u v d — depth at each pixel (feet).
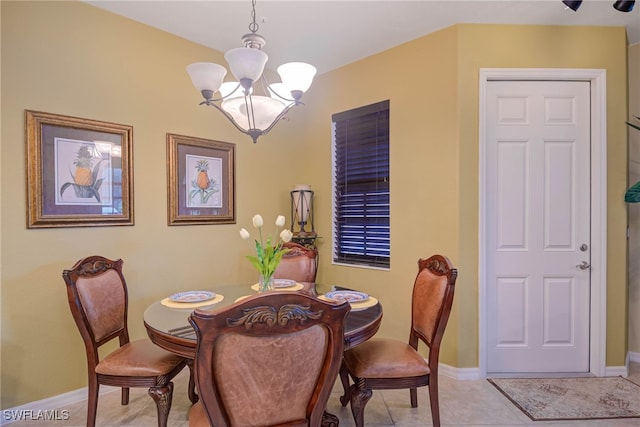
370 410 7.16
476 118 8.54
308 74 6.08
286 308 3.50
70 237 7.34
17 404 6.72
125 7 7.75
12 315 6.65
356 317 5.77
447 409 7.16
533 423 6.66
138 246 8.38
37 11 6.86
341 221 11.42
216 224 9.97
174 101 9.02
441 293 5.96
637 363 9.20
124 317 6.97
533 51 8.54
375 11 7.97
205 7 7.79
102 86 7.76
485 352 8.65
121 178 8.07
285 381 3.73
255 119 6.07
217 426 3.53
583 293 8.71
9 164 6.59
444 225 8.80
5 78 6.52
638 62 9.26
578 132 8.67
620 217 8.58
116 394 7.77
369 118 10.60
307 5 7.73
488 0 7.55
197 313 3.21
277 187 11.64
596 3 7.62
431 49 9.00
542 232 8.72
